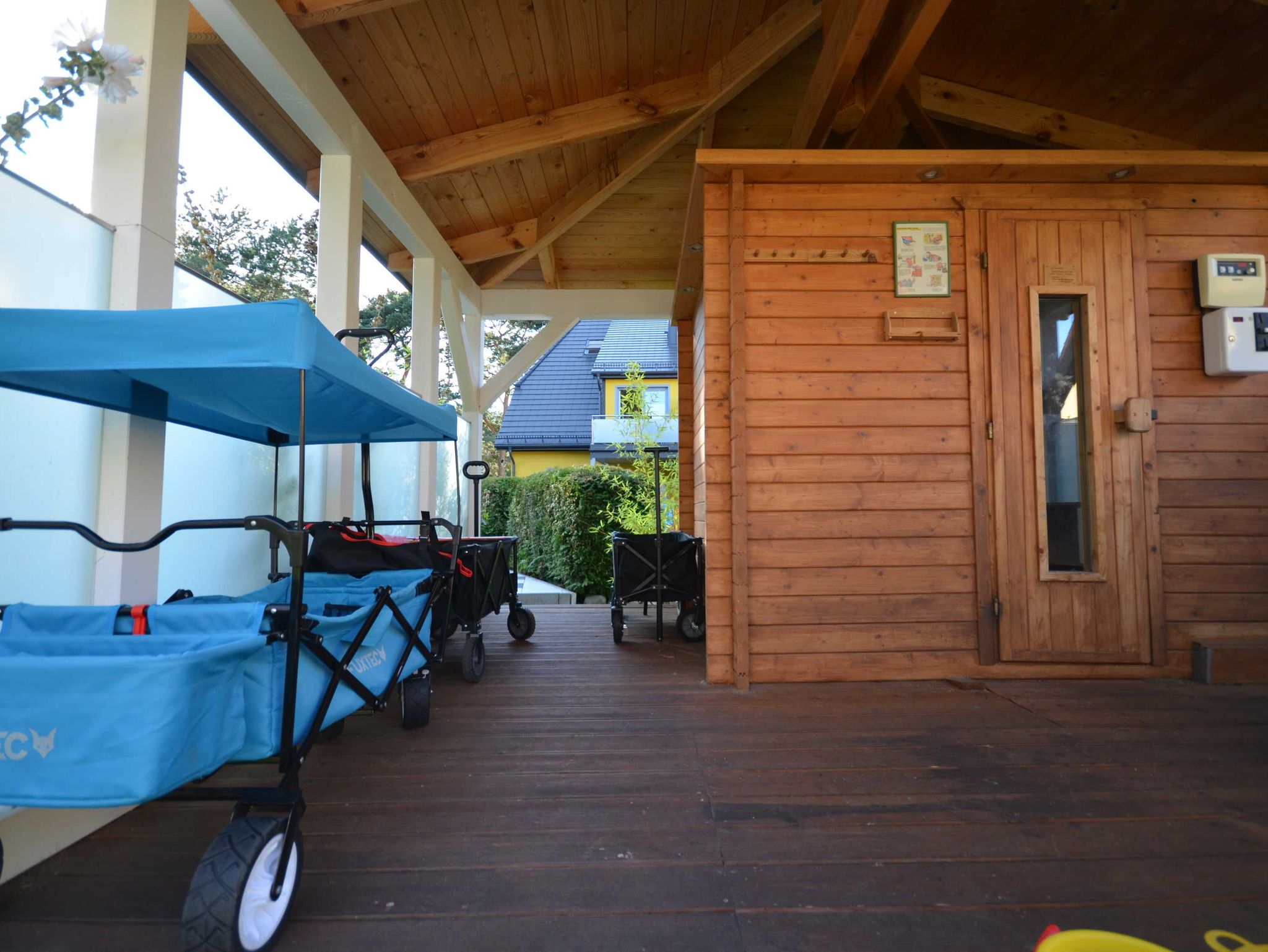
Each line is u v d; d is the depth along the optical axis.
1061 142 5.37
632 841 2.14
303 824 2.25
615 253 7.88
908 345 4.01
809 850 2.08
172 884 1.91
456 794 2.48
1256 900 1.83
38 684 1.47
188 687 1.51
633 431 9.25
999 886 1.89
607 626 5.95
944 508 3.95
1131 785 2.53
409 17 4.04
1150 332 4.05
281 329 1.79
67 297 2.20
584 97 5.28
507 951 1.63
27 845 1.97
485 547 4.36
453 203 6.14
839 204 4.04
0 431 2.02
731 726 3.19
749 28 4.99
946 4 3.33
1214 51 4.42
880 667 3.89
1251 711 3.34
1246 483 4.01
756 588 3.91
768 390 3.97
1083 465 4.02
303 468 1.85
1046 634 3.92
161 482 2.56
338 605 2.66
